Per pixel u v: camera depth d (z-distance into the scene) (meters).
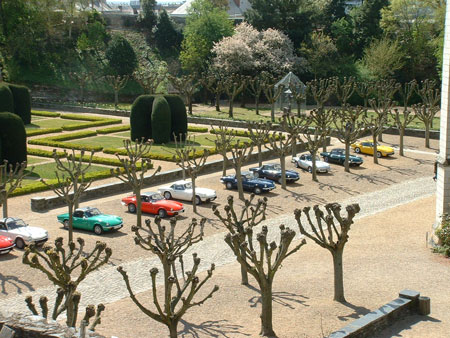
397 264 35.38
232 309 30.19
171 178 59.56
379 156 68.88
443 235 37.38
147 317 29.50
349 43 127.50
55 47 121.12
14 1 115.12
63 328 20.66
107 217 43.69
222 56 116.06
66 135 77.19
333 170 63.22
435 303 28.44
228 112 101.12
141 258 38.69
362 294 30.77
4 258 38.53
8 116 59.97
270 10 123.94
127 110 96.50
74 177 45.53
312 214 48.03
